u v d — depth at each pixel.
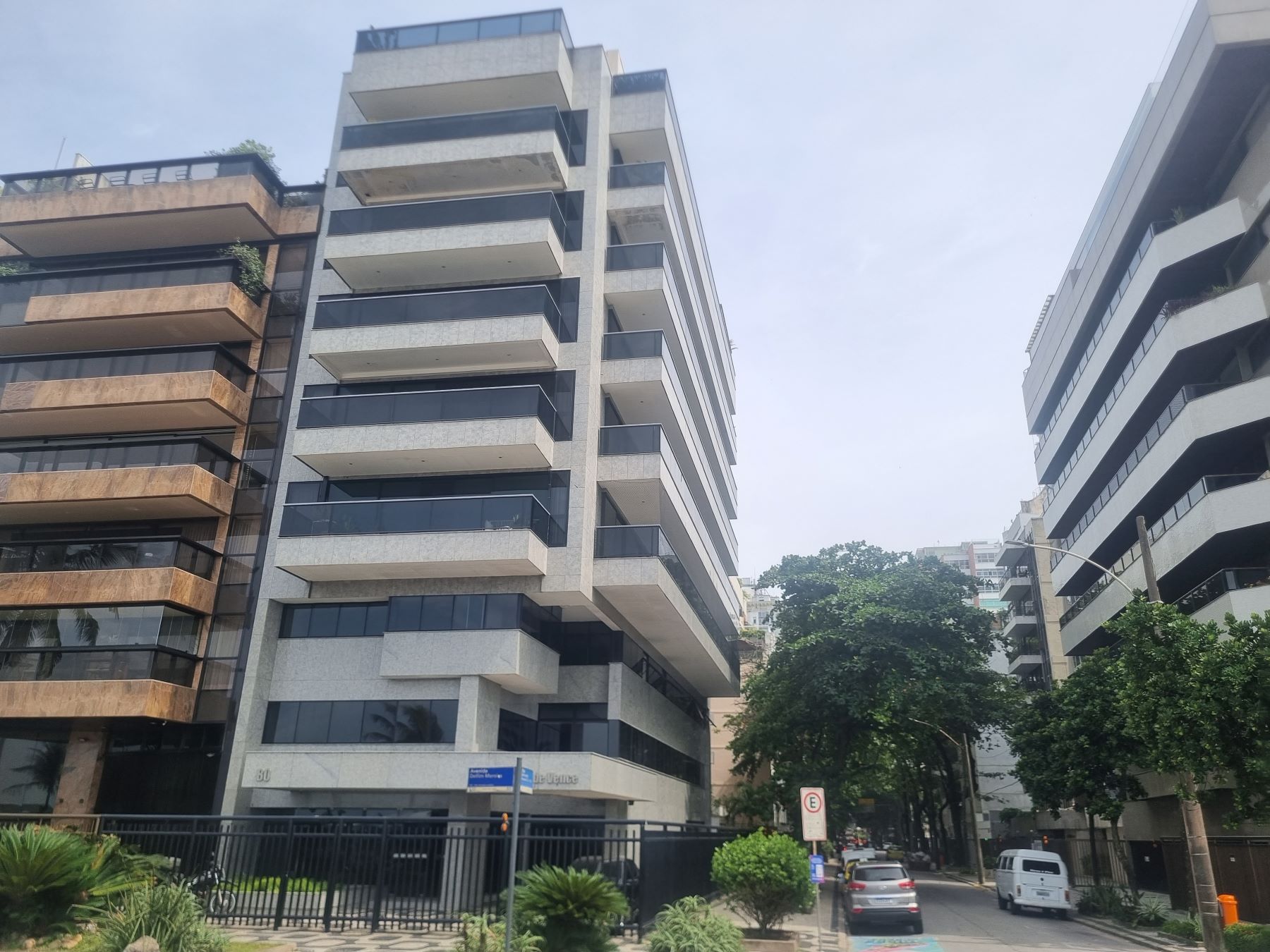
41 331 31.86
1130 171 32.25
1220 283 29.11
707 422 40.00
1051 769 29.27
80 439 31.69
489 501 26.47
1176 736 16.58
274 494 29.97
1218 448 27.19
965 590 32.69
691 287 37.97
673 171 35.81
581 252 30.80
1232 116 27.30
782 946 16.69
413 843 18.48
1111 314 34.34
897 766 52.75
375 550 26.39
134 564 27.88
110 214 32.16
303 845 18.36
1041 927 23.28
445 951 14.76
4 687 26.31
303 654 28.06
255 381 31.55
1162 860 33.31
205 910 16.59
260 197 32.50
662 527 32.97
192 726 27.77
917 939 20.52
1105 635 38.62
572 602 27.73
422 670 26.11
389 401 28.08
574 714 29.31
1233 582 25.28
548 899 13.32
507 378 29.55
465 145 30.59
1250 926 17.02
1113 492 35.38
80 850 13.60
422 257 29.80
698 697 46.59
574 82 33.50
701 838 22.94
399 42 33.03
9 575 27.53
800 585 34.53
